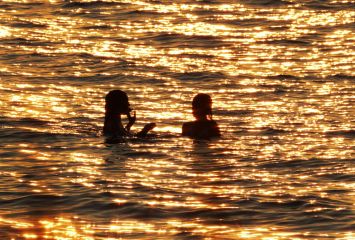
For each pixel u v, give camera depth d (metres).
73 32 87.38
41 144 47.41
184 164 43.38
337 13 98.44
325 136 49.38
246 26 91.00
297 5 103.12
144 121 53.53
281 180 40.19
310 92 62.06
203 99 49.69
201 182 39.81
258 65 72.69
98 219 34.25
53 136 49.12
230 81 65.94
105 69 70.31
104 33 87.12
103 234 32.50
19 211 35.31
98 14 97.25
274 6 102.62
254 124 52.41
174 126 52.34
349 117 54.25
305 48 80.19
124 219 34.22
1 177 40.62
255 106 57.53
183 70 70.00
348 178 40.50
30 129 50.62
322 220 33.94
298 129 51.09
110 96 49.97
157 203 36.22
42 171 41.78
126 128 50.03
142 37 85.19
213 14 97.56
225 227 33.22
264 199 36.84
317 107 57.16
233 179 40.34
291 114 55.12
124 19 94.50
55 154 45.31
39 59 74.12
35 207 35.81
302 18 95.56
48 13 97.75
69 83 64.94
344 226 33.19
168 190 38.31
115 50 78.81
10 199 37.00
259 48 80.19
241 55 77.00
